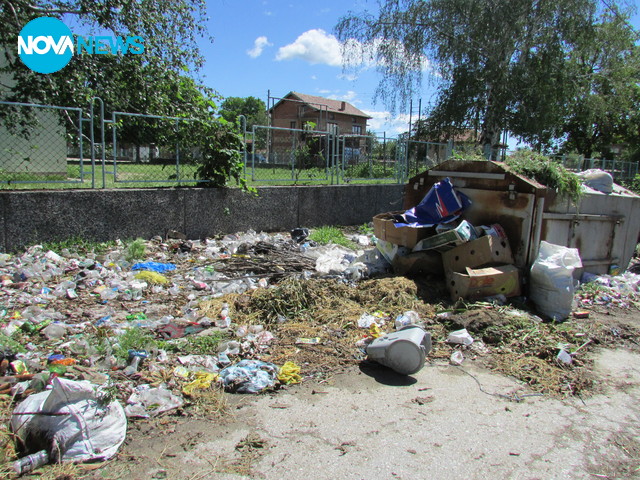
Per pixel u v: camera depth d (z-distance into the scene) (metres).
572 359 4.35
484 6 18.55
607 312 5.82
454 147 16.83
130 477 2.53
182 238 8.46
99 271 6.20
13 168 8.27
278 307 5.04
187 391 3.36
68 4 9.08
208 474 2.58
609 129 36.56
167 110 9.55
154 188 8.27
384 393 3.59
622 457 2.93
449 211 6.41
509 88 19.09
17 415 2.70
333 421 3.16
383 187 12.70
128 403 3.13
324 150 11.62
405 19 19.61
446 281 5.93
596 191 6.92
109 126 8.05
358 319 4.93
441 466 2.74
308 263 6.97
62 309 4.93
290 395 3.49
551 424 3.27
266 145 11.10
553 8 18.56
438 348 4.45
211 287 5.94
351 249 8.72
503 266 5.71
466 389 3.72
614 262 7.32
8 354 3.61
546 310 5.47
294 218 10.63
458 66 19.66
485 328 4.76
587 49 20.08
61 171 8.52
